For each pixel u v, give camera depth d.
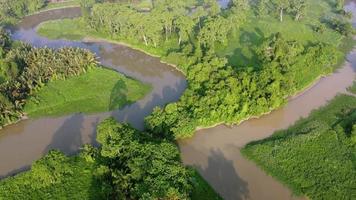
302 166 90.81
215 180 89.00
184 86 127.38
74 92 123.56
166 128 99.44
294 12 174.12
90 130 107.69
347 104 114.88
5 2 199.00
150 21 147.50
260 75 112.12
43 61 131.88
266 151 96.00
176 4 172.88
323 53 130.88
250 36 156.12
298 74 125.25
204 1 193.75
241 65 131.00
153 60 146.88
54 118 113.62
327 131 101.38
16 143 105.06
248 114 108.75
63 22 186.12
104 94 122.75
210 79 115.88
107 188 81.50
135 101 119.81
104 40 165.12
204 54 135.12
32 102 118.25
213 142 100.81
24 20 199.25
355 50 148.25
